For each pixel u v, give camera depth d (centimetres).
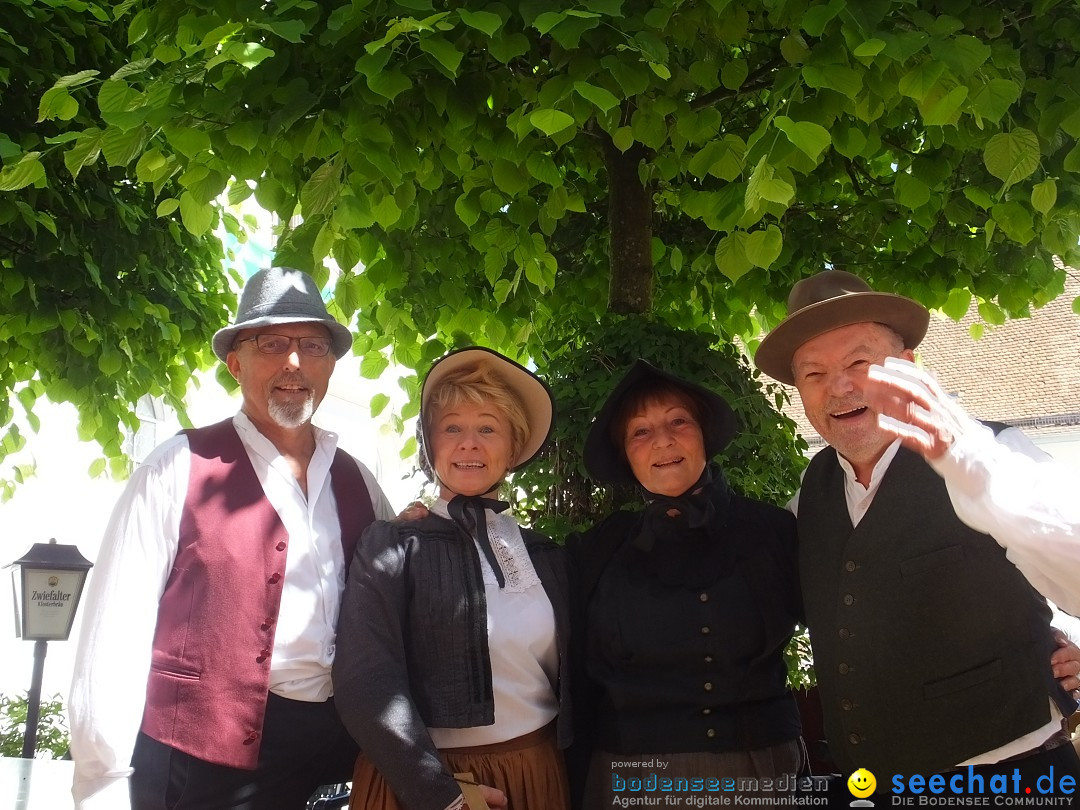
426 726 203
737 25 249
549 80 235
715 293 430
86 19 400
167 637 211
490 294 393
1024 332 1469
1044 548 158
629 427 238
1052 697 195
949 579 202
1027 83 266
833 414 218
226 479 226
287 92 231
